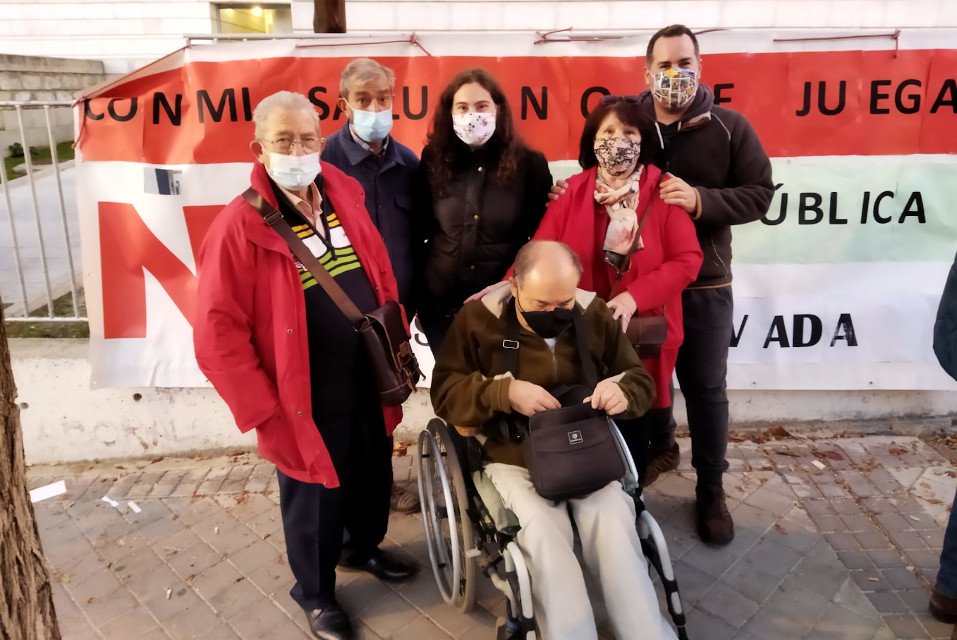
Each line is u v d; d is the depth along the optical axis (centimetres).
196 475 382
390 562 300
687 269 268
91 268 374
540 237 275
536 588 220
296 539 258
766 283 385
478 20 652
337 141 296
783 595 287
